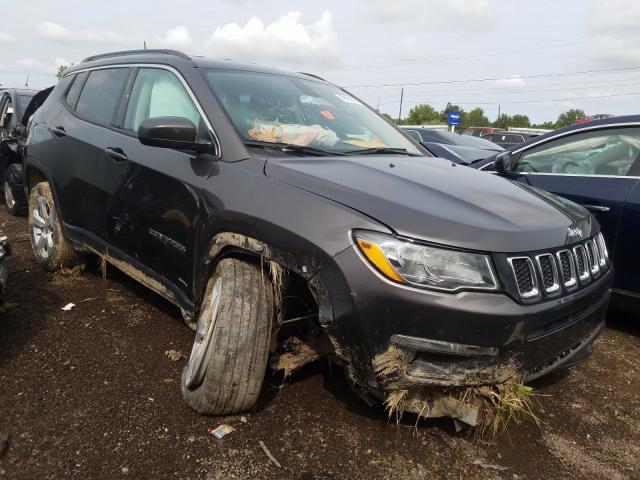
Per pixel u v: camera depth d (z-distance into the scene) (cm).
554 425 281
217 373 241
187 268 286
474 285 212
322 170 257
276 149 284
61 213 407
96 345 322
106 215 354
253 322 242
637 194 387
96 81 411
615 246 396
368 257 212
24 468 215
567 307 240
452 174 300
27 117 655
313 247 221
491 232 220
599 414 296
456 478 231
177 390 279
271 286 249
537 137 473
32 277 429
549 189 437
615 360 368
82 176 376
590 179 419
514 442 261
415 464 237
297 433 251
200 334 259
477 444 255
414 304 206
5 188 691
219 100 299
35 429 239
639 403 312
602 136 430
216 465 226
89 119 392
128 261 339
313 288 223
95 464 220
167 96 328
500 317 210
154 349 322
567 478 239
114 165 342
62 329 340
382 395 226
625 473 247
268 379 293
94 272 449
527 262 227
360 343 215
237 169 264
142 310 379
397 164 297
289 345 274
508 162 476
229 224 251
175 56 346
